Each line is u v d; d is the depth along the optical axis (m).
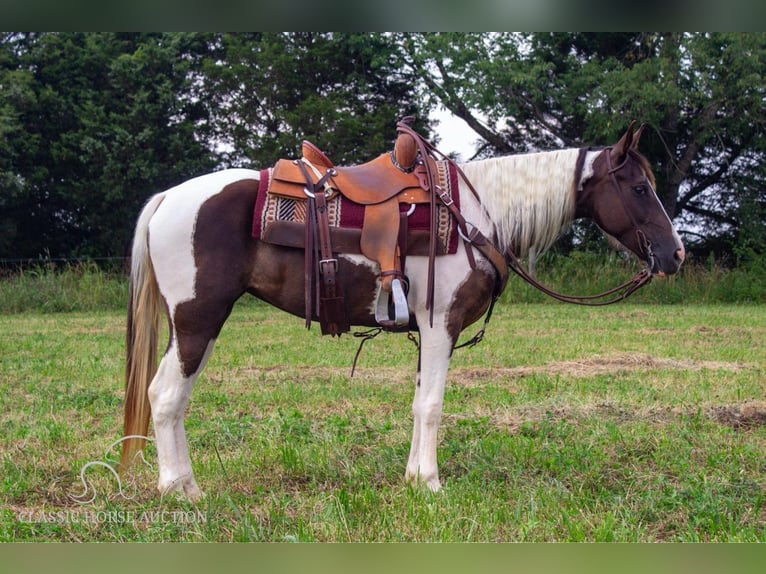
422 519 4.04
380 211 4.46
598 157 4.87
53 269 20.00
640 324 13.30
